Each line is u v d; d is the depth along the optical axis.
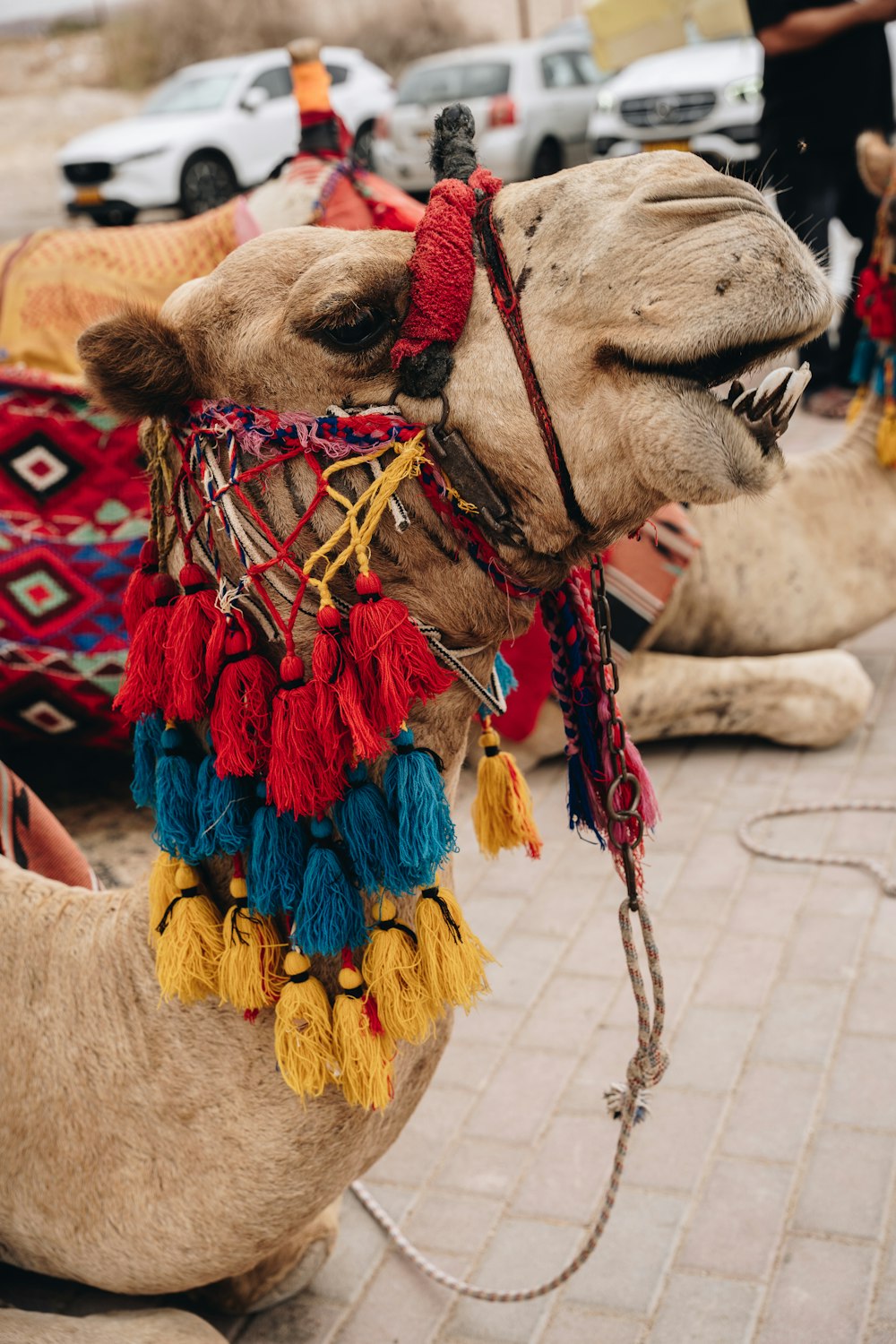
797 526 5.26
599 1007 3.79
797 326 1.74
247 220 5.09
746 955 3.95
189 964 2.02
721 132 14.15
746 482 1.77
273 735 1.87
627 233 1.77
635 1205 3.07
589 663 2.15
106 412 1.98
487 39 37.03
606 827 2.19
